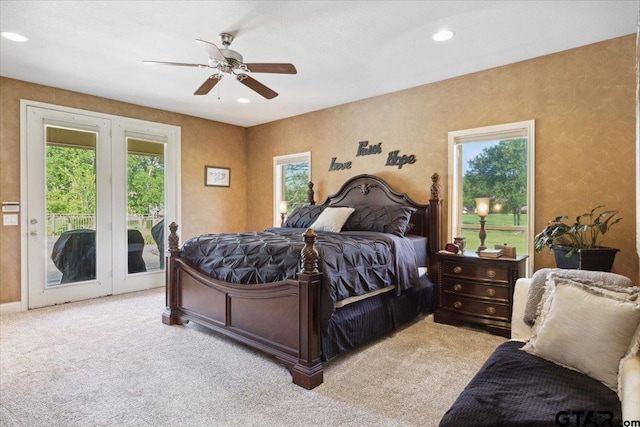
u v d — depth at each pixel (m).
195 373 2.50
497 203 3.78
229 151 6.07
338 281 2.53
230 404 2.11
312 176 5.34
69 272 4.35
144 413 2.02
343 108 4.95
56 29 2.85
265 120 5.87
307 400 2.15
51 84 4.12
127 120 4.83
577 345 1.57
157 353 2.83
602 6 2.55
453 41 3.09
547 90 3.37
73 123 4.36
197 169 5.62
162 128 5.20
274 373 2.51
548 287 1.90
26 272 4.03
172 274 3.52
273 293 2.59
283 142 5.75
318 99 4.75
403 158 4.35
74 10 2.57
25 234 4.02
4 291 3.90
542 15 2.68
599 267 2.76
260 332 2.70
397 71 3.78
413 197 4.29
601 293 1.65
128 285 4.86
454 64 3.59
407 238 3.73
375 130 4.62
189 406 2.09
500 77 3.64
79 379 2.40
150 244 5.09
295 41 3.08
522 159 3.61
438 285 3.57
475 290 3.34
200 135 5.67
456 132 3.93
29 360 2.69
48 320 3.64
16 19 2.69
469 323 3.46
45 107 4.14
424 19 2.73
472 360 2.69
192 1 2.47
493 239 3.80
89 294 4.50
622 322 1.49
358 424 1.92
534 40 3.08
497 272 3.20
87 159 4.49
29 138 4.04
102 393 2.23
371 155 4.65
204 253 3.31
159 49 3.22
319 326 2.40
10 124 3.92
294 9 2.58
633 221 2.95
